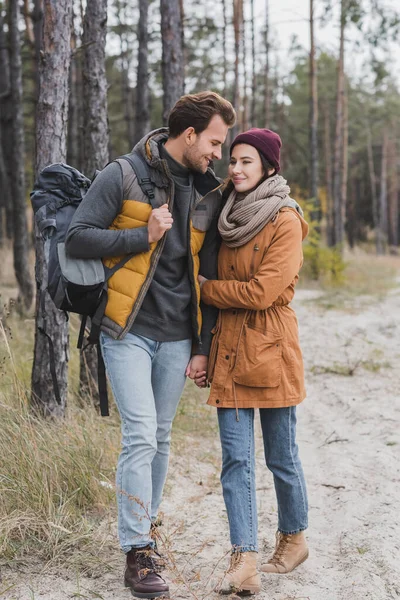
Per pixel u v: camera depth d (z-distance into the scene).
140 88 14.75
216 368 2.98
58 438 3.90
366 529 3.52
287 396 2.95
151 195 2.85
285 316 3.01
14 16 10.20
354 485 4.14
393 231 46.66
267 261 2.90
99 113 5.23
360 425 5.38
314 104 18.80
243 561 2.84
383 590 2.93
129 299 2.83
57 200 2.94
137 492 2.79
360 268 23.55
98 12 5.15
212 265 3.07
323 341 8.94
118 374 2.86
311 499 4.03
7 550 3.06
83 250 2.79
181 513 3.74
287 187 3.00
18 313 8.56
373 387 6.59
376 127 39.66
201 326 3.07
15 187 9.46
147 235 2.78
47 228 2.89
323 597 2.90
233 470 2.93
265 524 3.68
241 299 2.89
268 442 3.06
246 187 2.95
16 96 9.98
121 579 2.96
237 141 2.98
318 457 4.76
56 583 2.89
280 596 2.89
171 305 2.93
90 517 3.49
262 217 2.90
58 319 4.39
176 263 2.95
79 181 2.98
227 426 2.97
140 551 2.80
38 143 4.26
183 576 3.04
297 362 3.01
